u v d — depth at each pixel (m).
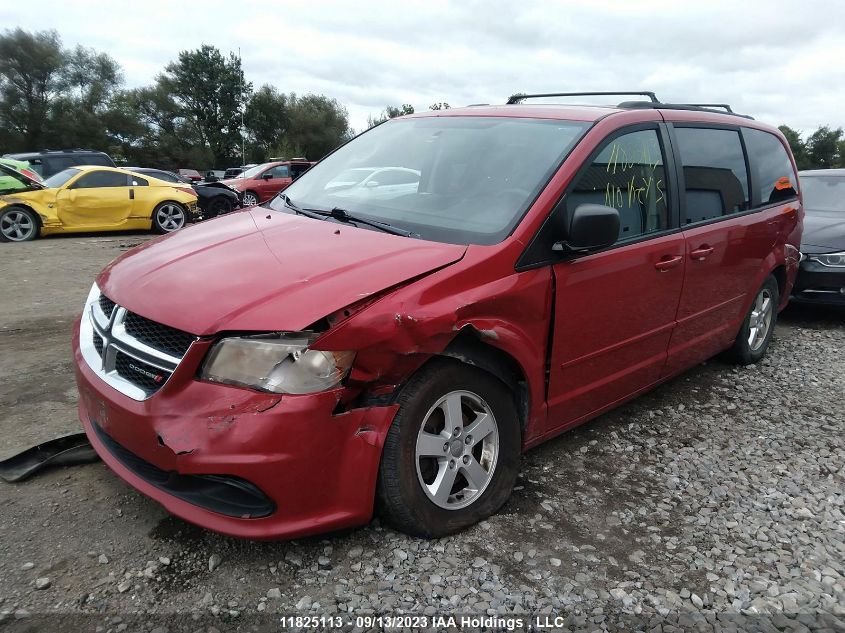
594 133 3.31
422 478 2.64
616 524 2.95
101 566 2.49
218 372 2.32
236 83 69.31
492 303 2.70
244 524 2.36
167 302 2.50
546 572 2.58
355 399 2.46
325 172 3.99
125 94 64.00
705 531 2.93
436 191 3.30
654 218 3.63
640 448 3.72
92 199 12.88
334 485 2.43
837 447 3.85
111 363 2.64
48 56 53.25
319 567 2.53
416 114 4.22
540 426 3.16
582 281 3.10
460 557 2.63
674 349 3.98
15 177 12.43
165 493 2.46
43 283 7.73
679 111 4.04
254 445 2.26
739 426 4.08
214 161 69.56
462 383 2.69
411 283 2.54
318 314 2.32
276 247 2.89
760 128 4.93
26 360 4.72
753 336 5.12
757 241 4.59
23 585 2.37
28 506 2.85
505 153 3.35
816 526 3.02
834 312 7.41
